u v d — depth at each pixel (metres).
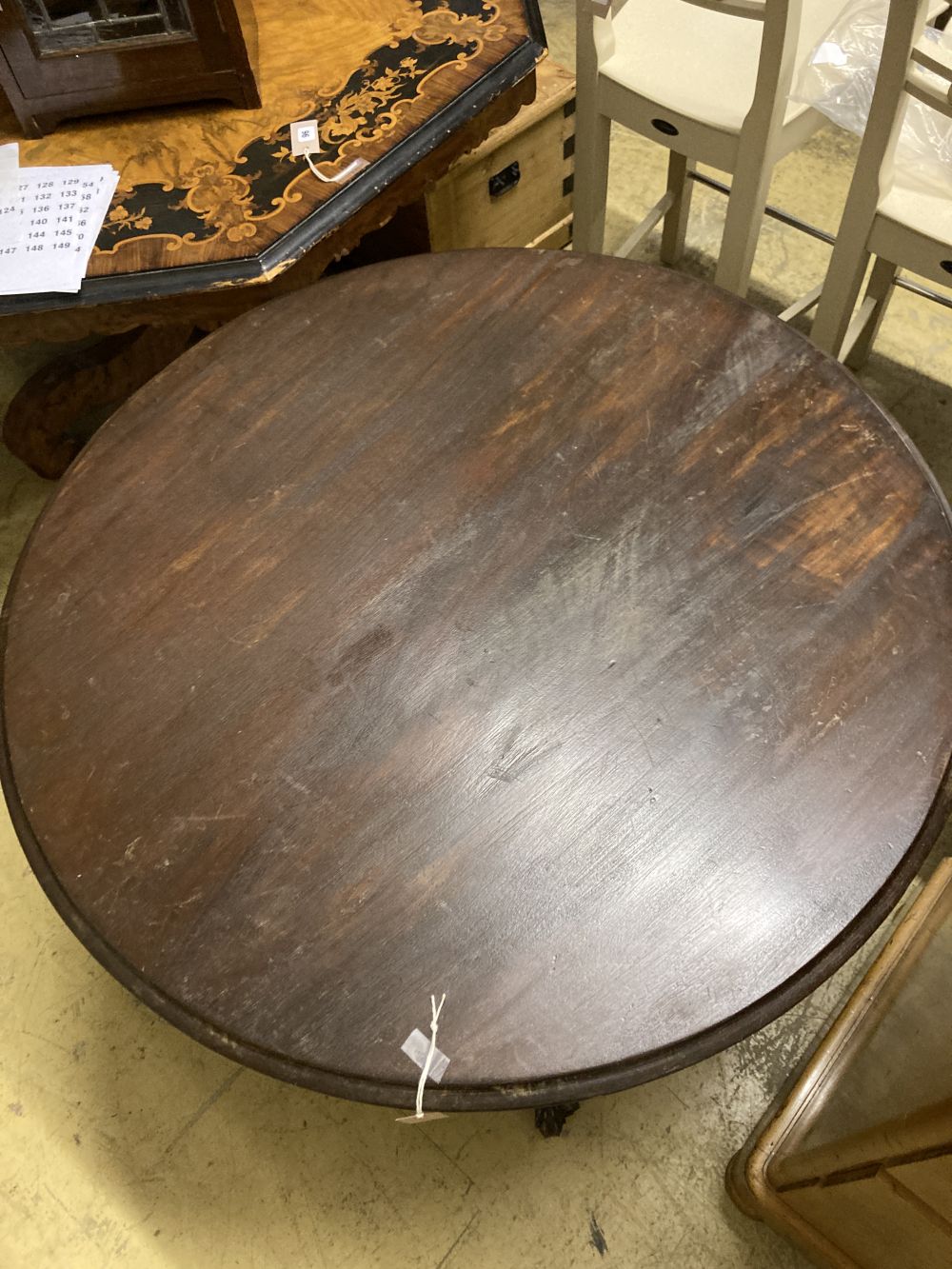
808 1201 1.31
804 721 1.11
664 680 1.14
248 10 1.75
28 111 1.63
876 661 1.13
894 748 1.09
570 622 1.19
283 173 1.61
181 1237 1.53
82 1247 1.53
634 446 1.30
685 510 1.25
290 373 1.39
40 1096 1.65
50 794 1.11
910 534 1.21
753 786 1.08
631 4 2.02
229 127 1.67
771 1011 0.98
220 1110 1.62
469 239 2.28
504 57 1.72
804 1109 1.43
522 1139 1.58
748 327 1.39
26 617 1.23
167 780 1.11
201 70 1.62
